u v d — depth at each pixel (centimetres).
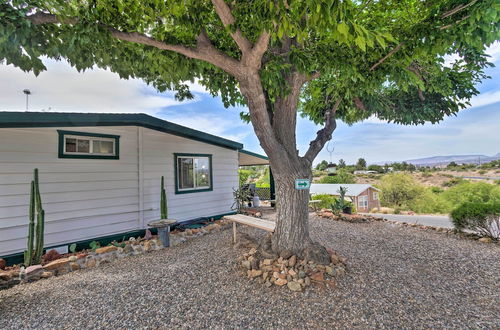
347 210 765
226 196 778
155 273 341
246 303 250
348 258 361
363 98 448
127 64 378
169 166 629
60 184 456
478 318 216
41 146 437
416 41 274
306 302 246
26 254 372
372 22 312
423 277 300
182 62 349
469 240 470
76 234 472
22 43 252
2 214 398
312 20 184
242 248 420
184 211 656
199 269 344
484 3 207
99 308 252
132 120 523
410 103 473
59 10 255
